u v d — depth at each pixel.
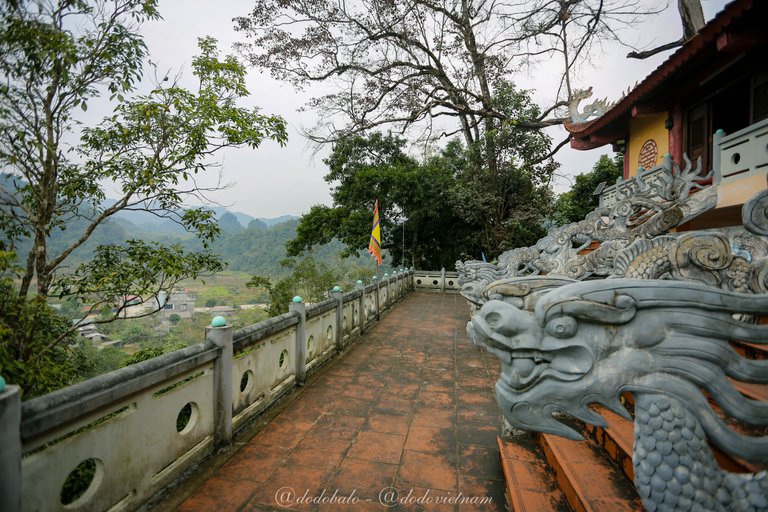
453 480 3.60
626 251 3.54
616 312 1.90
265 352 5.12
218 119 5.65
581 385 1.95
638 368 1.90
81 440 2.52
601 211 6.61
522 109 18.39
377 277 11.73
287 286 16.16
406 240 23.12
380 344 8.84
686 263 3.28
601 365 1.94
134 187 5.24
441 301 16.11
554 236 7.10
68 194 5.06
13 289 3.64
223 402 4.04
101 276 5.05
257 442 4.26
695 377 1.85
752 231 2.57
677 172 5.85
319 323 7.11
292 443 4.25
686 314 1.87
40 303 3.87
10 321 3.71
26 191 4.67
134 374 2.90
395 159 21.83
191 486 3.42
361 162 21.73
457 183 20.17
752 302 1.82
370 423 4.78
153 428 3.16
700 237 3.26
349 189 20.23
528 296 2.65
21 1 3.82
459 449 4.17
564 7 17.16
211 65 5.91
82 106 4.48
